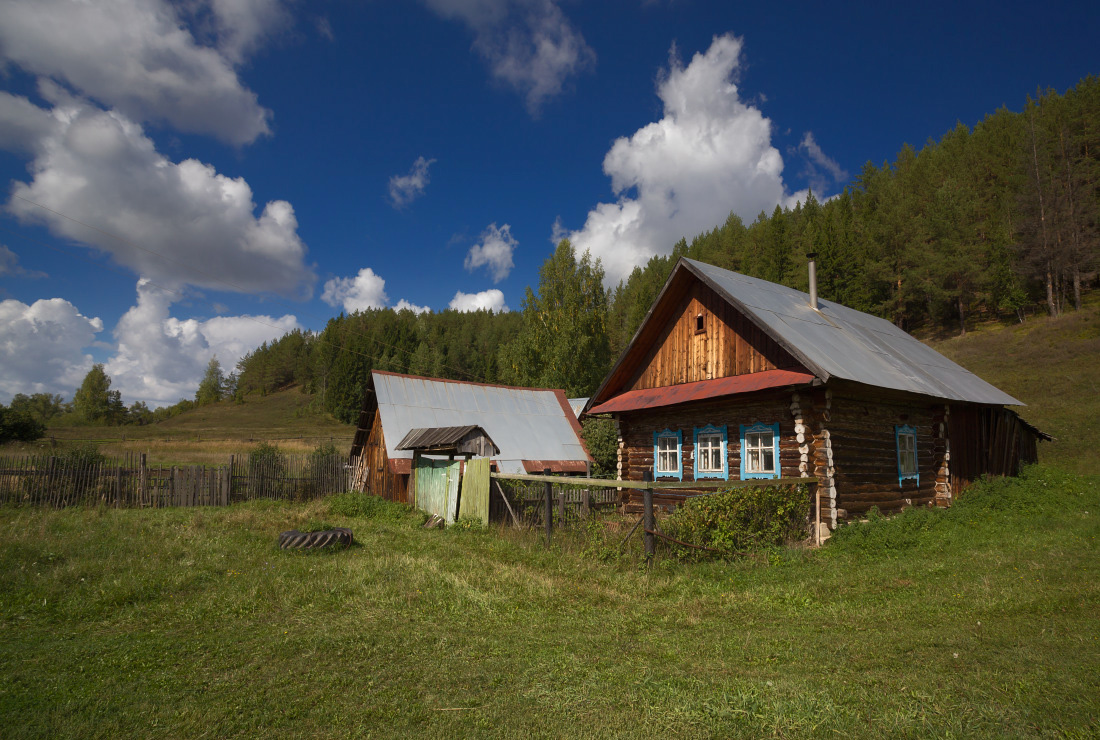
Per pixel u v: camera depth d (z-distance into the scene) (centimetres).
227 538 1277
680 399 1570
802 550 1141
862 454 1466
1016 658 552
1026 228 6022
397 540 1353
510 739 419
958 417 1850
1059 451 2836
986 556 1032
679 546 1072
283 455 2400
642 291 9012
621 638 661
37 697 500
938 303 6469
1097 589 773
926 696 471
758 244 9169
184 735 434
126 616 747
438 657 595
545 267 4969
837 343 1605
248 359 17938
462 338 13300
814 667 552
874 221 7912
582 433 2842
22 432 4438
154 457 4194
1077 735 398
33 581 874
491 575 974
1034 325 5381
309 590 862
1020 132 7638
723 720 441
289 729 441
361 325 15825
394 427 2333
